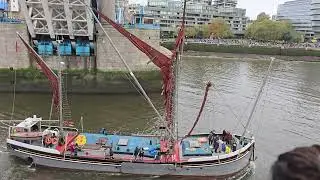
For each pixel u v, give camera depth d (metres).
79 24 62.50
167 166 35.25
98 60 66.19
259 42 178.12
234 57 134.25
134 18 91.12
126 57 66.38
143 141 38.97
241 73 92.00
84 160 35.97
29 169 36.66
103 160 35.69
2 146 41.00
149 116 53.25
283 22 195.38
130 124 49.47
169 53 66.38
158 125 49.00
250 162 38.28
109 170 35.78
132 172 35.59
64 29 62.72
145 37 66.06
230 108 57.38
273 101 62.91
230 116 53.53
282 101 63.16
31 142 38.28
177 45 36.88
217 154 36.34
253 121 51.69
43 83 64.88
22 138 38.09
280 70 103.38
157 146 37.41
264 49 148.00
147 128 48.00
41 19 60.31
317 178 2.65
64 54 65.69
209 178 35.81
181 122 49.59
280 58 141.75
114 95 66.25
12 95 63.59
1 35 63.91
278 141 44.47
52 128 42.12
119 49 66.06
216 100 61.53
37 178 35.12
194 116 52.28
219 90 69.25
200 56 131.25
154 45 66.31
